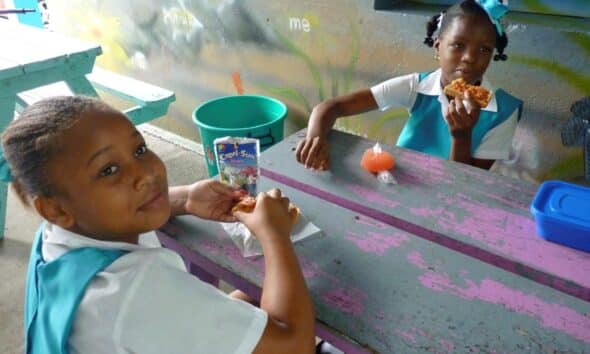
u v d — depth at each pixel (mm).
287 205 921
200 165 2693
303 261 887
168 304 658
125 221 723
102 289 647
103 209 697
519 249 900
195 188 1006
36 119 662
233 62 2504
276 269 786
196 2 2475
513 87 1688
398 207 1037
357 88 2074
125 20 2914
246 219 888
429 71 1820
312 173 1186
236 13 2336
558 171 1721
